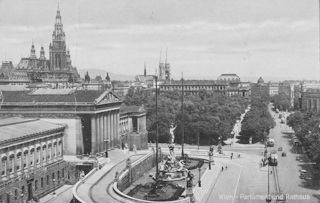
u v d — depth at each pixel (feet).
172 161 533.55
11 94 597.11
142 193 431.43
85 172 508.94
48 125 510.58
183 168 535.60
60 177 501.56
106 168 485.15
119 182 422.82
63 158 525.75
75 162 510.58
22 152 424.05
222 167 573.33
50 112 547.49
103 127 579.89
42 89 647.97
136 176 501.56
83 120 541.34
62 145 523.70
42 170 454.81
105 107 581.53
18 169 418.10
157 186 447.01
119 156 566.36
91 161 505.66
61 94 583.58
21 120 513.04
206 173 549.95
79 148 536.42
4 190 384.06
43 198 440.04
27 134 431.84
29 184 430.20
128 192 428.15
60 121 543.39
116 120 634.02
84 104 537.65
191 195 394.52
